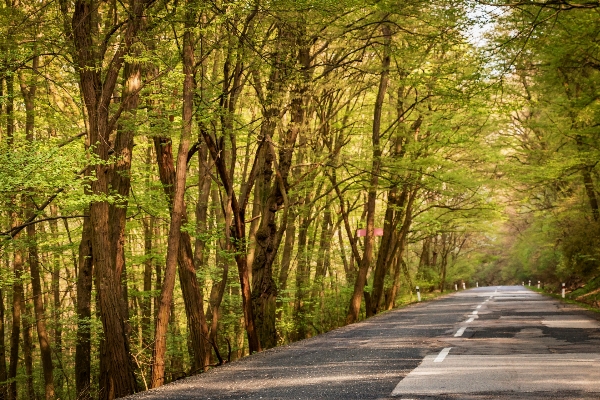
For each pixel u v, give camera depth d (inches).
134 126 576.4
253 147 1035.3
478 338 474.9
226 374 357.1
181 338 894.4
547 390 248.5
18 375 934.4
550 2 562.6
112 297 480.7
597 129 835.4
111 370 475.2
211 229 738.2
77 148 501.0
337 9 609.6
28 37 552.4
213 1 502.9
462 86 738.8
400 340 481.7
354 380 290.7
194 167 967.0
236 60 594.6
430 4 669.3
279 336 984.3
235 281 997.8
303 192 905.5
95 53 516.7
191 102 511.5
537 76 941.2
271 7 539.8
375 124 926.4
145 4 492.4
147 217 869.2
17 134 708.0
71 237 856.3
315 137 839.7
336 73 804.0
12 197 585.3
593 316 700.0
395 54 773.3
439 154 1055.6
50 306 1153.4
